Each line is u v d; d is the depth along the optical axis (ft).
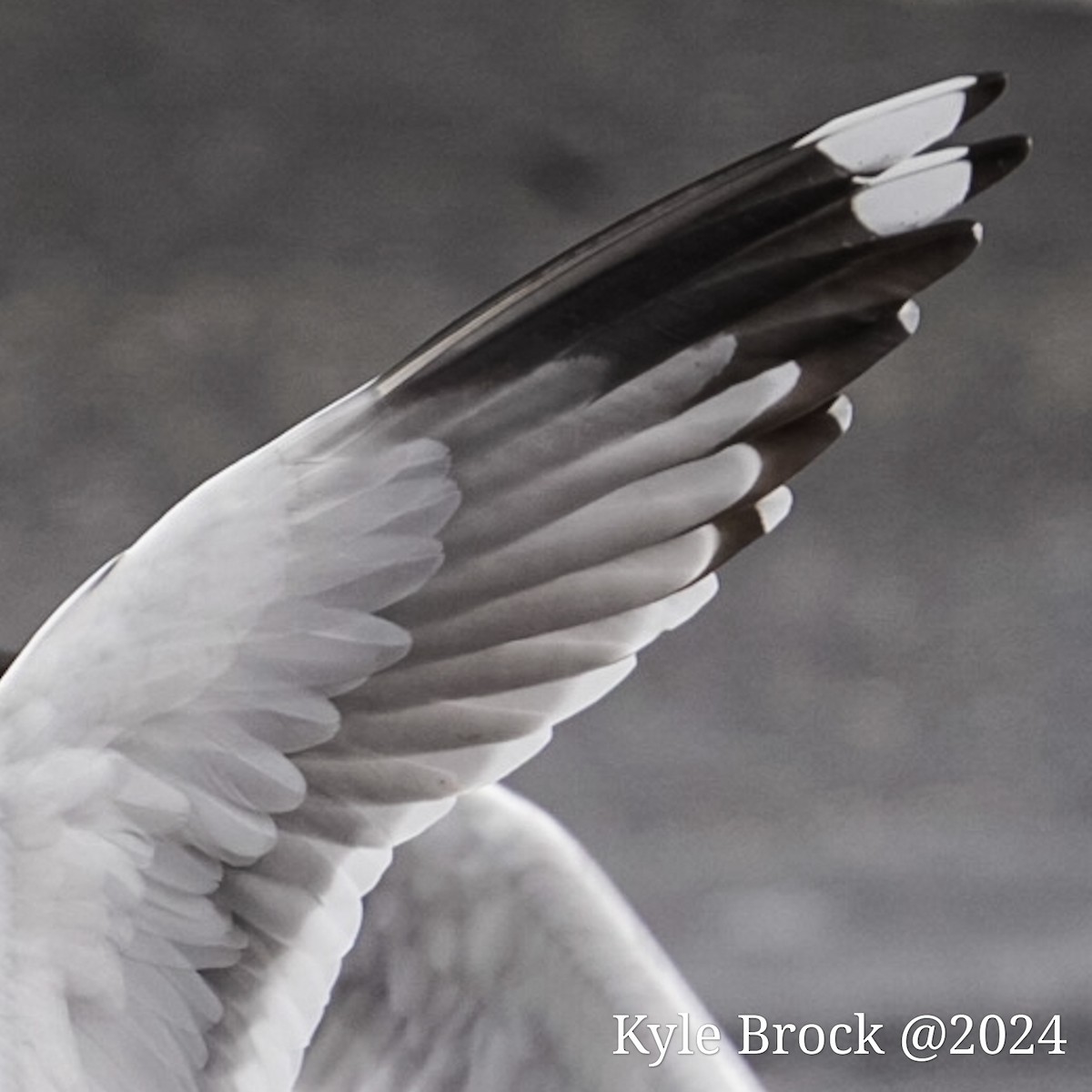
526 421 35.50
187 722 35.47
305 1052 36.40
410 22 90.74
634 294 35.47
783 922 58.34
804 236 35.40
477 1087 36.32
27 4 89.20
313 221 81.46
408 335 77.00
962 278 81.41
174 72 87.15
